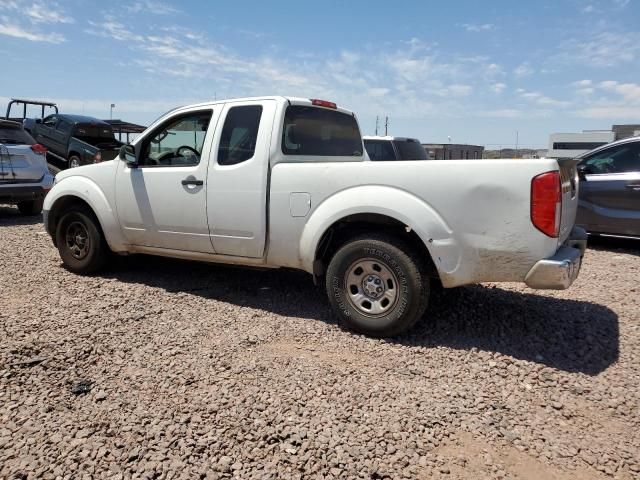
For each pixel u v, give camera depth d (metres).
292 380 3.34
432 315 4.58
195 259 5.11
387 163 3.97
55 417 2.83
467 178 3.67
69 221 5.84
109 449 2.55
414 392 3.23
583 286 5.76
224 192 4.65
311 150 4.98
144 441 2.62
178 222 4.98
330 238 4.32
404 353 3.82
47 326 4.14
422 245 3.96
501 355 3.80
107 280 5.67
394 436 2.74
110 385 3.22
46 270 6.06
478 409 3.06
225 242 4.75
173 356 3.68
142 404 2.99
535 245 3.52
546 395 3.25
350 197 4.04
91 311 4.56
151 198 5.13
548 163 3.48
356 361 3.68
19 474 2.35
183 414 2.89
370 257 3.99
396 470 2.47
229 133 4.72
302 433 2.73
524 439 2.77
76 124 15.30
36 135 16.53
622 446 2.72
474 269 3.73
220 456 2.53
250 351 3.82
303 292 5.32
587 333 4.25
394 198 3.87
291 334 4.17
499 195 3.59
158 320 4.41
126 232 5.43
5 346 3.68
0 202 9.51
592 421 2.97
